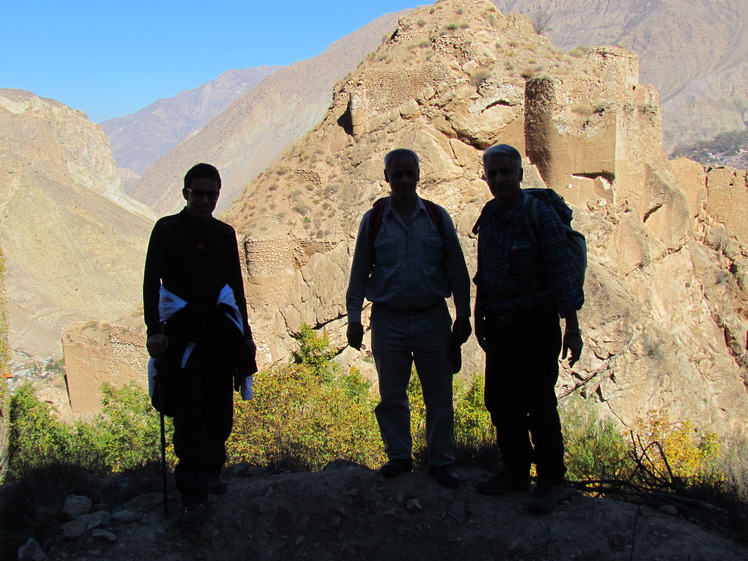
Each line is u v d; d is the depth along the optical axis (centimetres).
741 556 462
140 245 7356
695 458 1316
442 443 562
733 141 18138
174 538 493
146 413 1825
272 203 2508
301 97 15388
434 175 2441
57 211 6981
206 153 14800
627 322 2184
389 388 566
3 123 7956
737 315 2892
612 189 2388
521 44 2764
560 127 2400
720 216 3097
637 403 2188
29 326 5188
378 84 2588
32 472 587
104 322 2562
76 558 475
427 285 548
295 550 501
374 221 557
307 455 830
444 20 2761
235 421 1334
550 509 510
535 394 512
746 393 2720
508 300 512
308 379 1647
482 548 488
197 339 508
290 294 2362
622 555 464
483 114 2478
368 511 529
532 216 504
